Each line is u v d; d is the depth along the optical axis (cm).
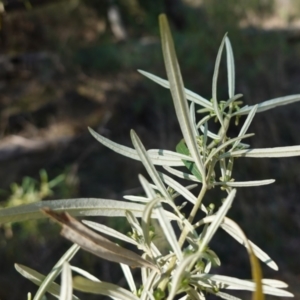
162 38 45
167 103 584
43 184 340
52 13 716
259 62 591
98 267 396
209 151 62
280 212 485
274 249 460
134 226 55
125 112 597
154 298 50
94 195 496
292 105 569
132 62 655
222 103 64
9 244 386
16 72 658
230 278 52
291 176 515
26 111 615
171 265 53
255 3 661
